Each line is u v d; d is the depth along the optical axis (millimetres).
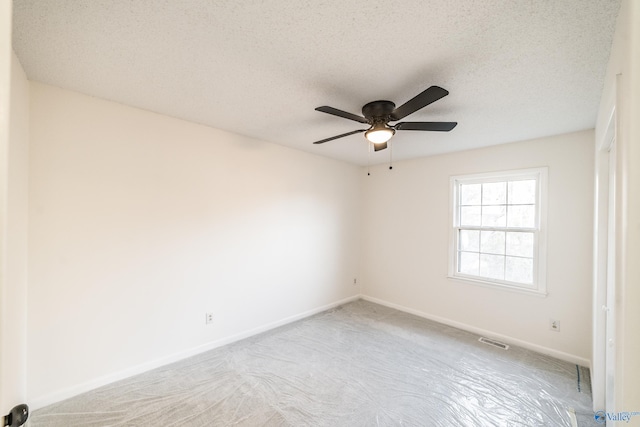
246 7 1223
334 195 4250
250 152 3178
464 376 2404
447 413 1957
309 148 3615
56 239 2006
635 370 662
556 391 2205
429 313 3807
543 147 2898
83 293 2119
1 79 409
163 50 1558
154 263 2475
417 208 3984
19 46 1525
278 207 3484
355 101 2137
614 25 1266
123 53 1591
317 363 2592
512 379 2365
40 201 1940
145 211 2424
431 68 1675
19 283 1715
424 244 3898
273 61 1644
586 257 2648
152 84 1950
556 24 1275
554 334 2807
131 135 2342
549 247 2855
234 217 3041
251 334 3191
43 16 1286
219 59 1636
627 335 687
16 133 1653
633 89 651
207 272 2824
